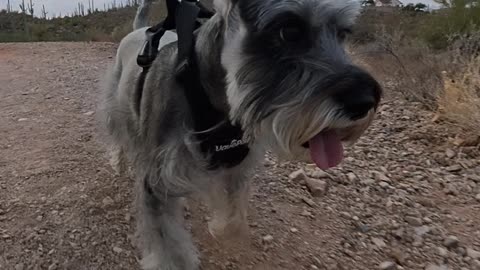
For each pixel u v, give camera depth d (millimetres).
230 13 345
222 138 383
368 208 577
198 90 374
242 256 485
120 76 525
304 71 329
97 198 547
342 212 565
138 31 551
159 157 393
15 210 519
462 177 654
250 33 337
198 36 380
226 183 463
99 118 592
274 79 334
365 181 626
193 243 484
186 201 541
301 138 337
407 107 871
